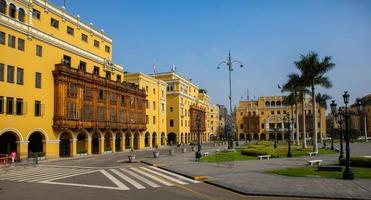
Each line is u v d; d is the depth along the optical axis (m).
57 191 16.78
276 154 38.81
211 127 139.75
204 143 106.31
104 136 56.09
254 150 39.97
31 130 40.34
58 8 48.59
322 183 17.81
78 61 51.22
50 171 27.17
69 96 46.38
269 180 19.17
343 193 14.89
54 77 44.84
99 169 28.23
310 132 121.75
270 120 128.12
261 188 16.42
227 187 16.94
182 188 17.34
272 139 128.38
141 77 72.81
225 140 127.50
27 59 40.44
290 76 52.94
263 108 132.00
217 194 15.52
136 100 67.62
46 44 43.91
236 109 136.50
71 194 15.84
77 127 47.41
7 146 39.09
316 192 15.19
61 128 44.28
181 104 94.25
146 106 75.19
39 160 39.66
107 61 59.44
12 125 37.53
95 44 58.22
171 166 28.95
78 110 48.12
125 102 63.03
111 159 41.25
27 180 21.38
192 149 60.09
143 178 21.64
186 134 98.88
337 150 50.62
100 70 57.53
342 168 23.61
